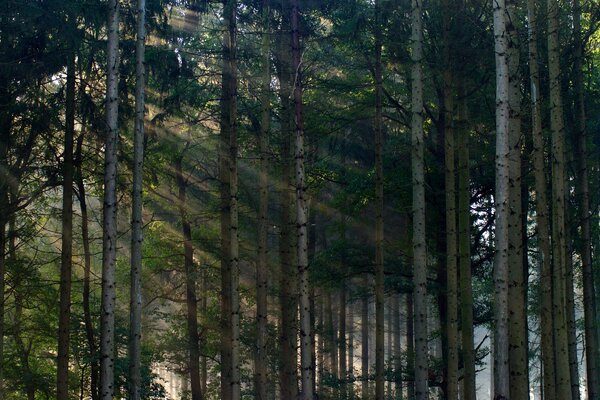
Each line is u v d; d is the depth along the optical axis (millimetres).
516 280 12750
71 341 21406
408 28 18406
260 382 18234
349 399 25750
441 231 20531
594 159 22125
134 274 15609
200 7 18656
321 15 18953
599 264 23797
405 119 22000
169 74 18625
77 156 18719
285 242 21406
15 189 17438
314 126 21172
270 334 26656
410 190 21609
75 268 28469
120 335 21250
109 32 14812
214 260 27188
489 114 20359
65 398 18000
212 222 27719
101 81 19125
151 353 25312
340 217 27734
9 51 16359
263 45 18734
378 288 18297
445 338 21781
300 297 15008
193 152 25500
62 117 18734
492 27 17516
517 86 13570
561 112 15406
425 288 16062
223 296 22812
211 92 20484
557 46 15469
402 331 42375
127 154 19828
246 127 20938
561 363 14438
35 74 16625
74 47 16656
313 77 20078
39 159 18547
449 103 17328
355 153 25031
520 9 18328
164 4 18484
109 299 14250
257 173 25125
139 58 15773
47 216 20234
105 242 14398
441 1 17594
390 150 22547
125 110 18422
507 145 12164
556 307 14680
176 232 27328
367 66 20047
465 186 17859
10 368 21422
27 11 15539
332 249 22375
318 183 24906
